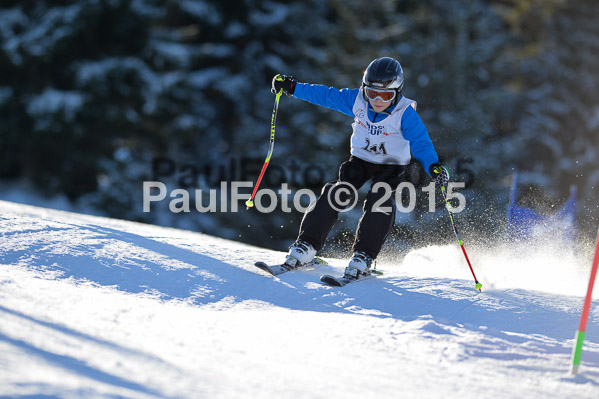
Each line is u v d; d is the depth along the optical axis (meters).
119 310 4.64
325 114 27.86
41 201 28.47
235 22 35.22
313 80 30.89
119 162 25.69
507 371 4.08
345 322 4.96
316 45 34.41
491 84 38.88
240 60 34.69
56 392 2.65
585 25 44.53
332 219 6.67
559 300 6.14
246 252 7.40
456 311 5.67
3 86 27.86
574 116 42.88
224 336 4.31
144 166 26.25
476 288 6.21
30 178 29.41
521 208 9.06
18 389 2.62
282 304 5.71
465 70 32.81
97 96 27.52
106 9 27.77
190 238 8.02
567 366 4.27
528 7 43.00
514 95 40.97
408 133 6.38
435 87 31.67
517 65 41.41
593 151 42.06
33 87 27.94
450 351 4.36
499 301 5.96
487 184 27.67
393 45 33.22
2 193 28.45
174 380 3.13
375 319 5.09
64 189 28.66
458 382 3.78
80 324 3.98
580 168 40.91
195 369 3.40
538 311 5.77
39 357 3.09
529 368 4.17
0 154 28.84
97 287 5.67
